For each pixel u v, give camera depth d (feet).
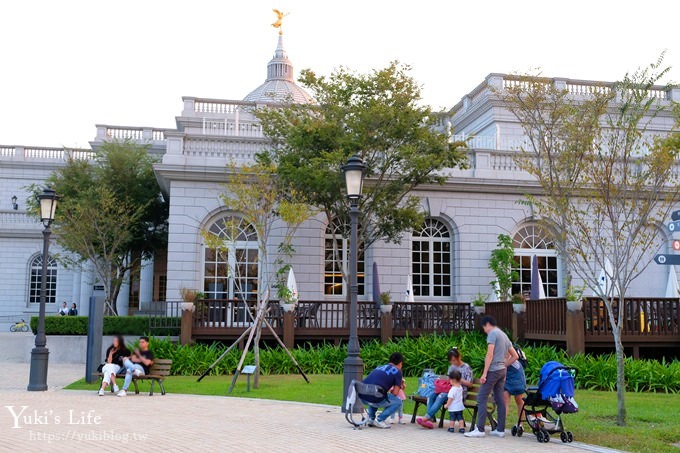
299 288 73.41
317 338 64.44
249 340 48.21
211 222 74.28
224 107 98.32
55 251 121.60
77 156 112.68
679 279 78.28
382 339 63.52
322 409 38.34
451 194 78.33
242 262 74.02
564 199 40.01
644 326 56.80
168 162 72.74
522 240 79.41
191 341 61.00
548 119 63.87
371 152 69.05
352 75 66.54
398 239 72.08
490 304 67.36
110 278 84.07
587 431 31.68
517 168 79.82
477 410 31.71
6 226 121.39
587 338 54.75
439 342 59.00
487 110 94.17
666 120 92.48
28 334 106.52
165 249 90.79
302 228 74.59
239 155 75.00
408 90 65.31
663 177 38.17
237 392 45.73
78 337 67.62
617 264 36.63
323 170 61.62
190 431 30.48
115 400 41.88
